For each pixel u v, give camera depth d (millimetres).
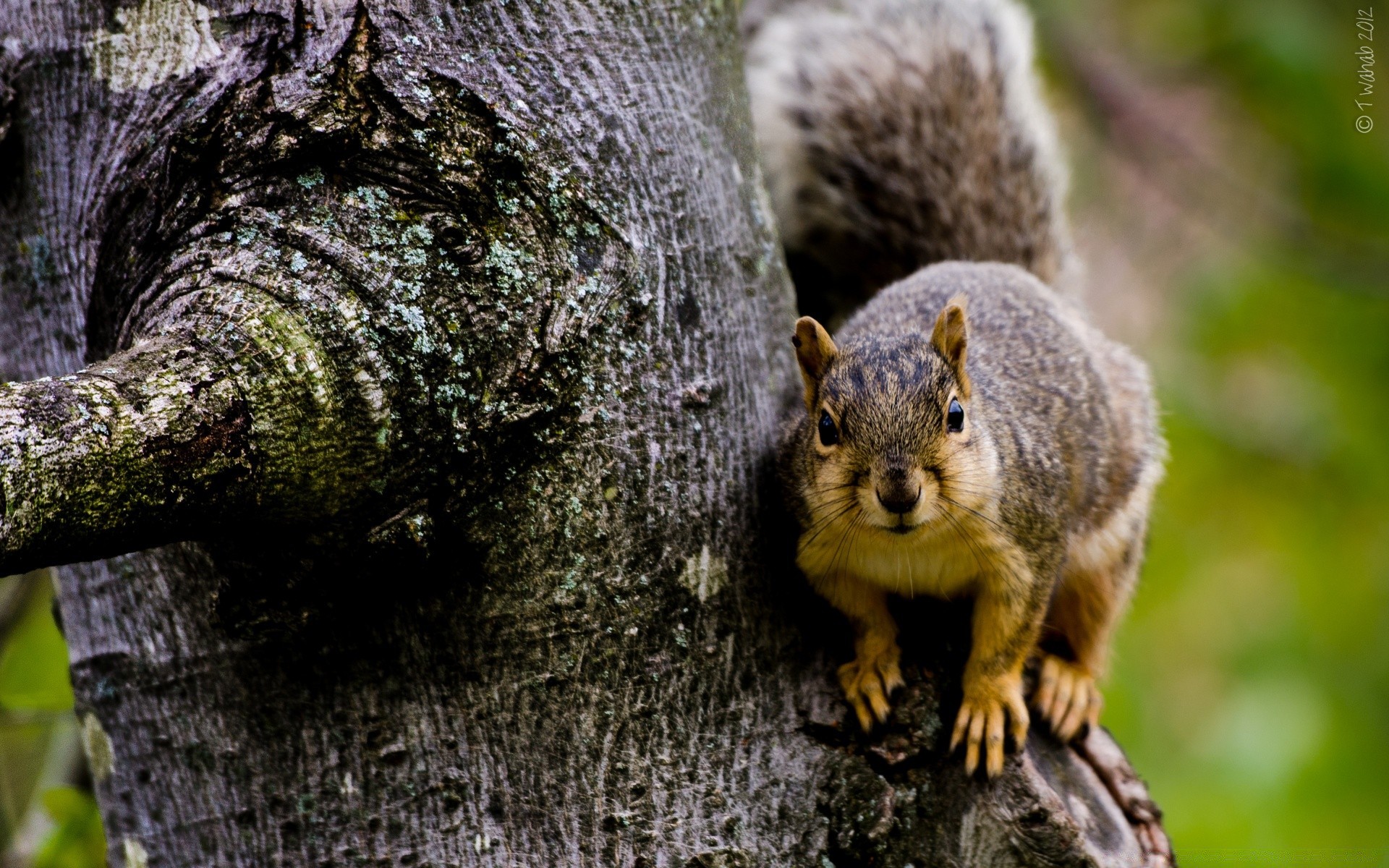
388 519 3535
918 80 3789
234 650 3564
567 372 3551
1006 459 3615
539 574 3553
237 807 3568
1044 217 3777
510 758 3557
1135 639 4188
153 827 3578
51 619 3783
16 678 3771
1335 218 4344
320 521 3529
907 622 3609
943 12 3809
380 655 3557
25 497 3480
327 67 3539
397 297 3533
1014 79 3797
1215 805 3859
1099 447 3664
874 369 3607
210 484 3506
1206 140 4375
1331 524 4270
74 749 3729
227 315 3520
